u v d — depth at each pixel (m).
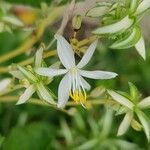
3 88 0.17
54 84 0.20
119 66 0.26
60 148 0.24
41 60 0.14
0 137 0.19
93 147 0.24
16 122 0.24
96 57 0.25
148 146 0.24
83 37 0.17
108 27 0.14
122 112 0.15
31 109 0.24
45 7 0.18
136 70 0.26
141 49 0.14
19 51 0.18
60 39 0.14
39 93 0.15
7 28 0.18
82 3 0.16
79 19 0.14
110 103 0.15
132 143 0.24
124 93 0.15
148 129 0.15
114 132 0.24
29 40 0.19
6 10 0.20
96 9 0.14
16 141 0.21
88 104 0.16
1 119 0.24
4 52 0.23
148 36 0.24
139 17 0.14
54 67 0.14
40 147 0.21
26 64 0.16
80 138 0.24
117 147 0.24
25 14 0.22
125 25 0.14
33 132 0.21
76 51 0.15
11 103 0.24
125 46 0.14
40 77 0.14
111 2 0.15
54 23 0.19
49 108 0.24
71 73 0.14
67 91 0.14
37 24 0.18
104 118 0.24
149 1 0.14
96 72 0.14
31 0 0.19
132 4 0.14
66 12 0.16
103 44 0.19
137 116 0.16
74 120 0.24
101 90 0.16
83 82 0.14
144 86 0.26
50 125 0.21
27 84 0.15
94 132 0.24
